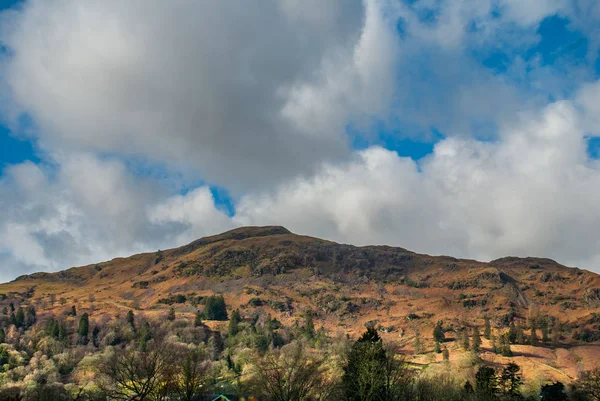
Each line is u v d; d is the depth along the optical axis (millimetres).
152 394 103438
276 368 104812
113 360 113562
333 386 99000
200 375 114875
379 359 88438
